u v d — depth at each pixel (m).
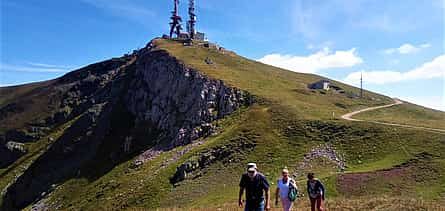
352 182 57.75
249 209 18.28
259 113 102.94
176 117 121.69
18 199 135.88
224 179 77.31
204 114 114.69
